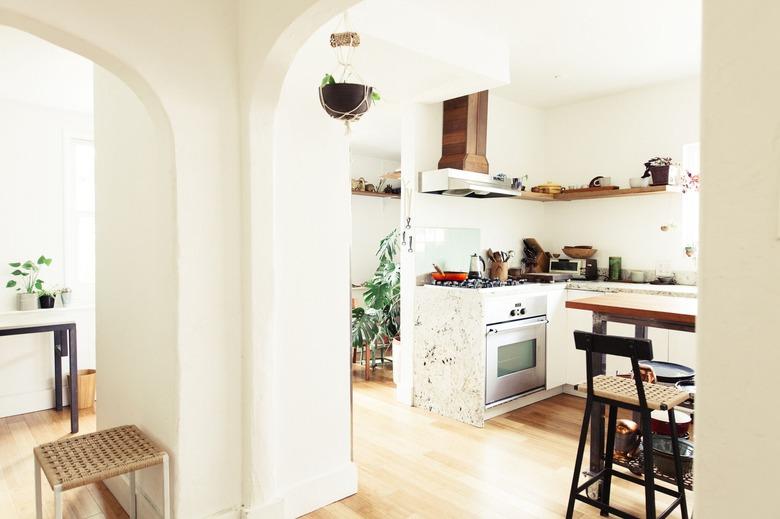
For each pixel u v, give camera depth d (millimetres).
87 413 3816
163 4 1866
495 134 4461
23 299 3766
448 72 3084
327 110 2076
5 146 3766
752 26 655
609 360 3824
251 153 2076
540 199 4547
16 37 2670
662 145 4195
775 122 635
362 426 3441
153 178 2111
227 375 2098
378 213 6211
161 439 2080
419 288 3846
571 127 4773
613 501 2410
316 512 2346
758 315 655
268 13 1901
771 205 640
